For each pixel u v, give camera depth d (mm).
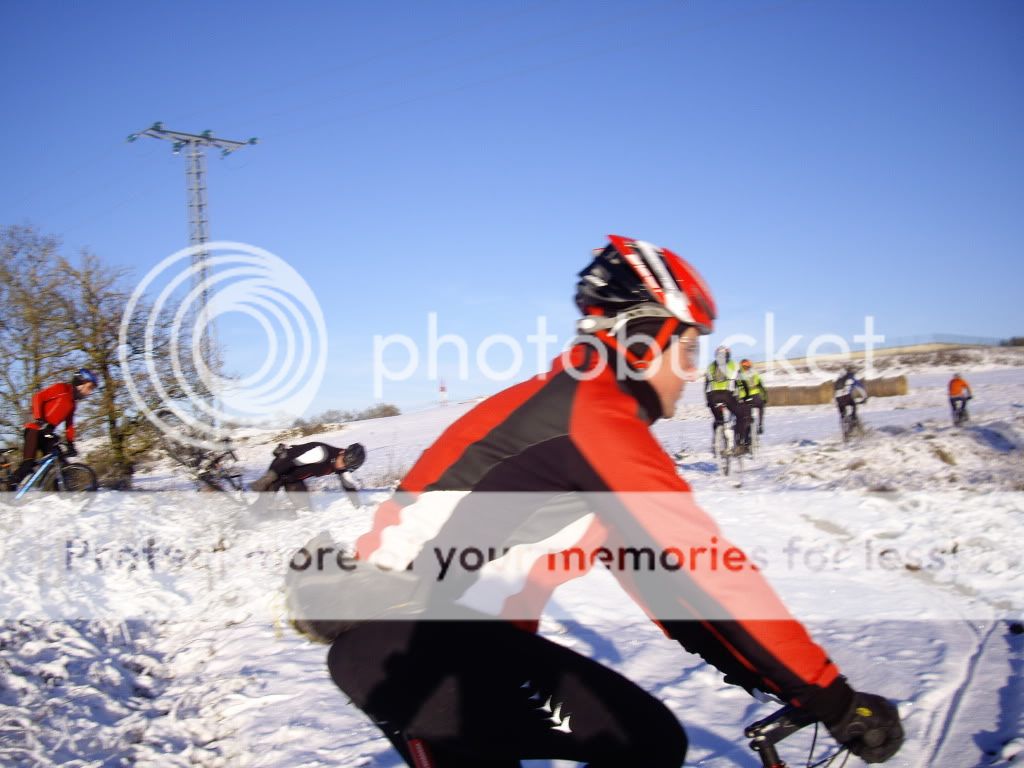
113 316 15156
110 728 4184
